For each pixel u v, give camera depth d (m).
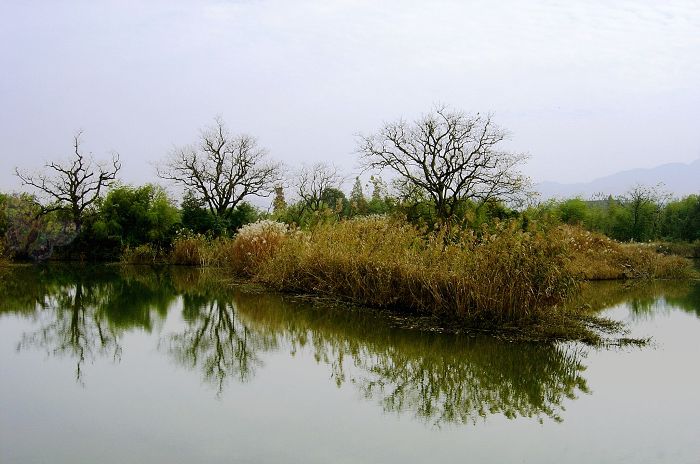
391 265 11.98
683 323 11.24
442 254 11.67
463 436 5.19
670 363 7.91
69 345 8.92
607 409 6.00
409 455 4.71
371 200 33.84
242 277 18.48
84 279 19.52
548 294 10.03
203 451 4.70
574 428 5.42
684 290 17.38
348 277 13.12
